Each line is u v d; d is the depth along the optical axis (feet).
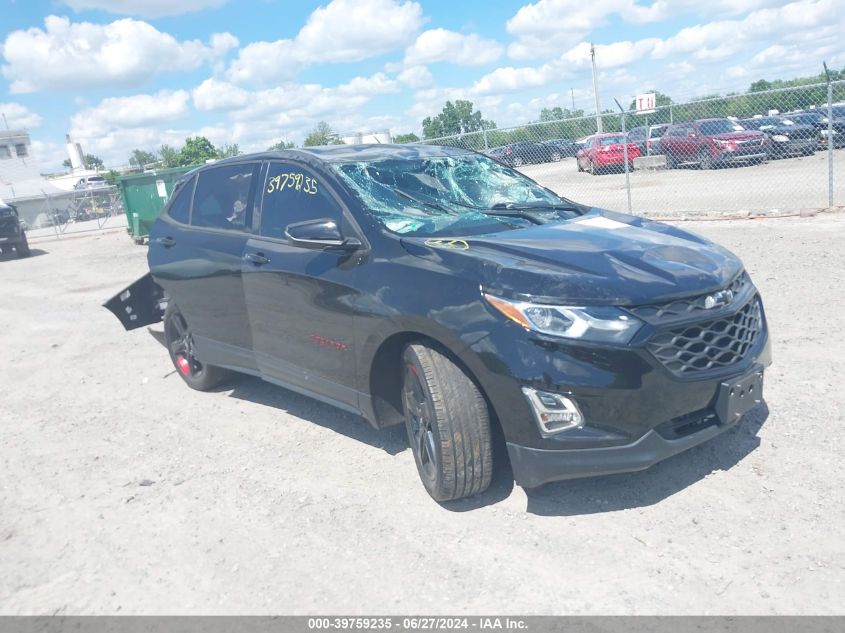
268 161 16.57
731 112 62.95
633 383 10.49
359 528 12.17
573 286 10.75
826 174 52.60
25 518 13.82
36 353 27.30
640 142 68.08
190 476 14.89
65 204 131.34
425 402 12.16
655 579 10.03
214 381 19.98
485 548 11.20
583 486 12.67
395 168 15.33
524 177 17.04
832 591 9.37
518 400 10.85
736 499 11.69
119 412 19.44
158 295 21.76
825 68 35.55
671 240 12.95
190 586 11.07
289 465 14.92
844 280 23.27
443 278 11.75
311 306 14.21
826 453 12.73
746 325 11.94
